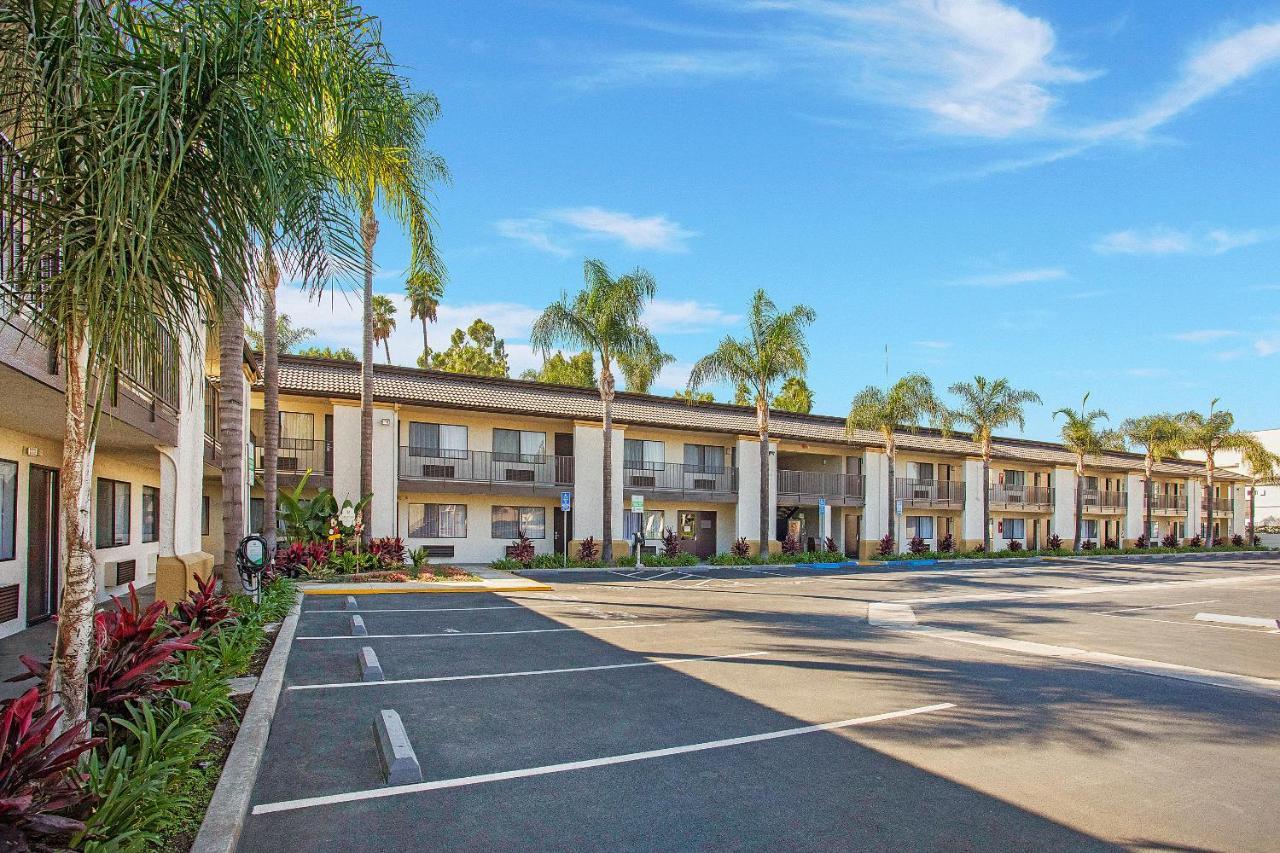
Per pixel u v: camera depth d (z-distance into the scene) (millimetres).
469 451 27484
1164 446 51812
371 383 23047
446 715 7316
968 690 8922
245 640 9062
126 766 4391
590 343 27094
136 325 4156
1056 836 4902
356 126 4875
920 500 39562
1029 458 45156
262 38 3986
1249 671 10594
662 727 7105
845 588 21531
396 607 15047
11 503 10750
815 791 5590
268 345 18500
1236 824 5168
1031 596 20516
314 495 24453
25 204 3994
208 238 4246
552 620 13672
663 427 31047
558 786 5582
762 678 9266
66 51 3764
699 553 32969
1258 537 61875
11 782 3252
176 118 3859
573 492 28969
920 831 4930
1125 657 11406
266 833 4664
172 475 11992
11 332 5992
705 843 4691
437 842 4605
